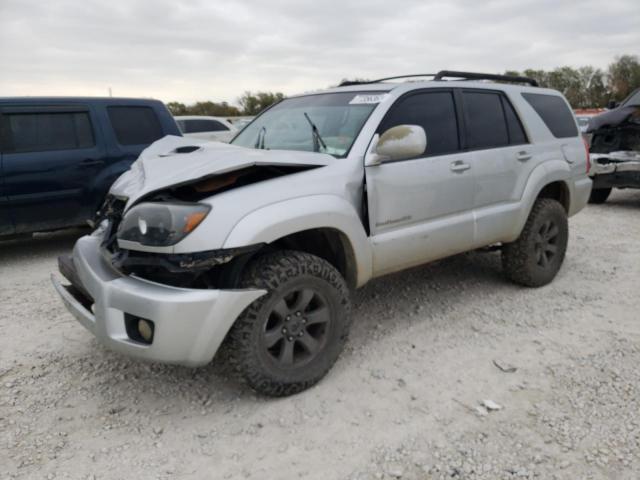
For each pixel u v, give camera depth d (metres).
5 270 5.82
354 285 3.45
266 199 2.91
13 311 4.50
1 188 5.87
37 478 2.46
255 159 2.97
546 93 5.05
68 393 3.18
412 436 2.73
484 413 2.91
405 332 3.94
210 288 2.82
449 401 3.04
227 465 2.55
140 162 3.59
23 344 3.84
